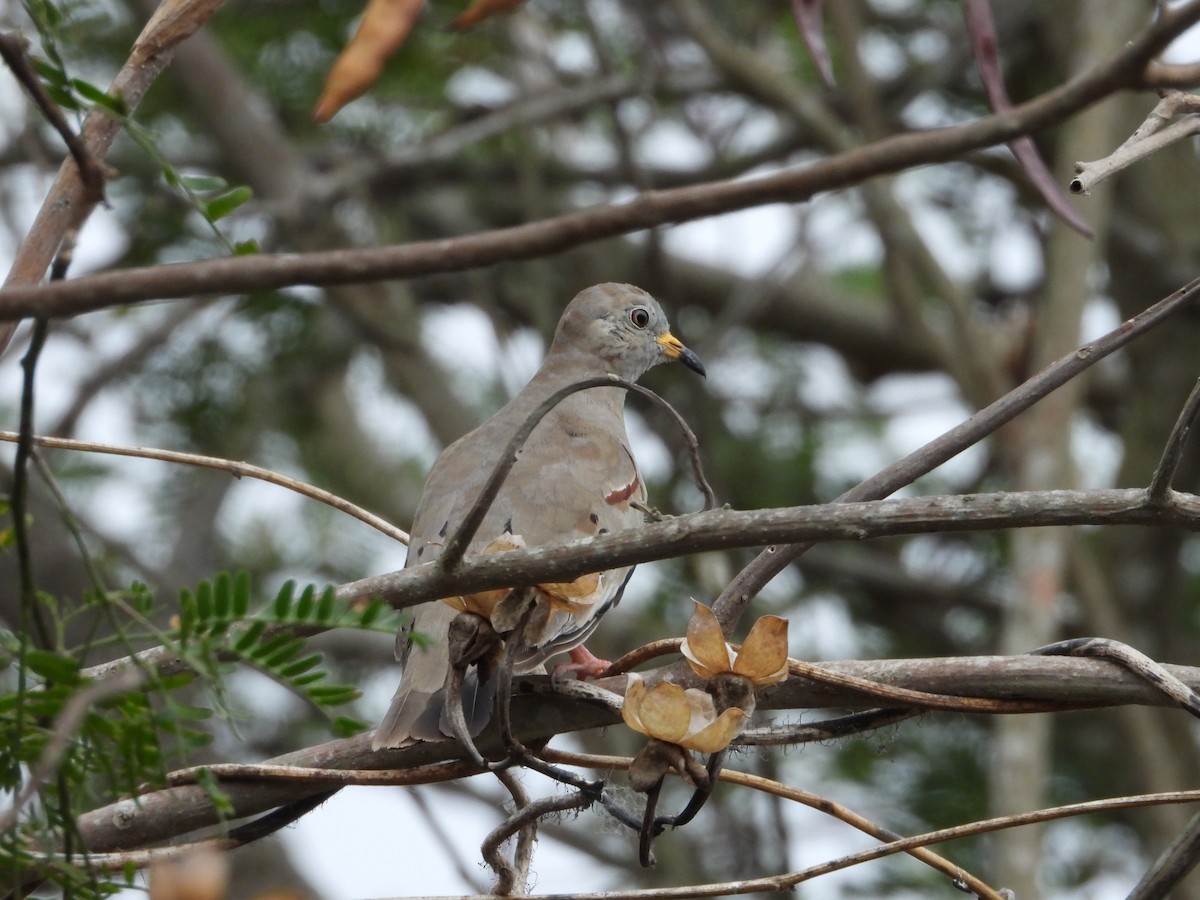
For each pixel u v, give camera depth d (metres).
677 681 5.52
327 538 15.27
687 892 5.19
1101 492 4.37
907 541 15.17
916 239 13.53
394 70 14.83
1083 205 12.62
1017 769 10.03
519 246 3.48
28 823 4.17
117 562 14.41
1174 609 14.23
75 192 4.77
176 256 13.80
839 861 5.19
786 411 15.90
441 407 14.28
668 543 4.31
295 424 15.41
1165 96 4.45
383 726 5.71
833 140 13.61
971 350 13.46
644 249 16.59
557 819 5.52
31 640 4.09
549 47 15.93
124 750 3.98
